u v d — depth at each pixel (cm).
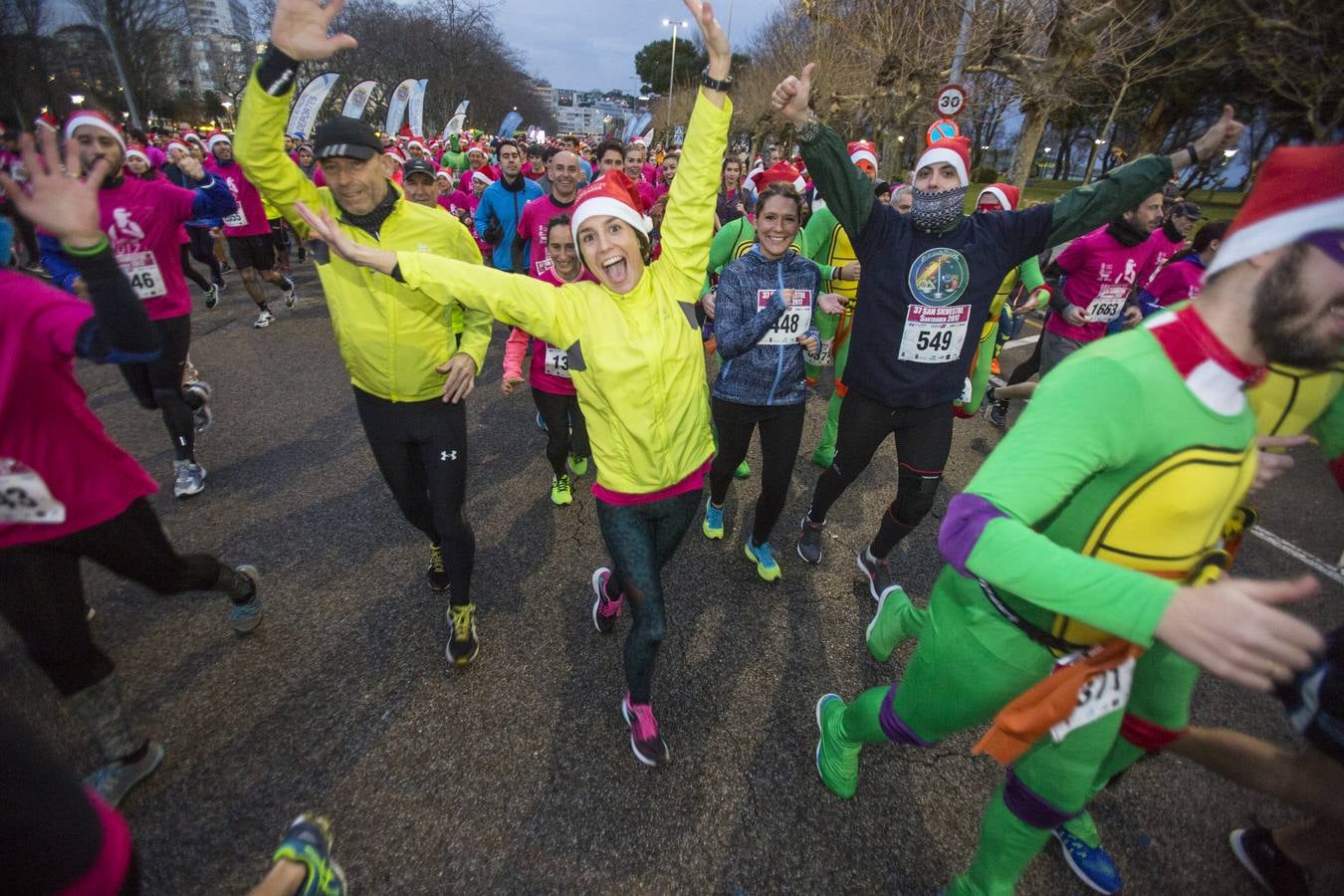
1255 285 93
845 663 266
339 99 3347
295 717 230
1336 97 1280
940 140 236
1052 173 4584
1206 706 258
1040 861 196
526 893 180
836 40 1627
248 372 575
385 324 217
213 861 184
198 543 328
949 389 255
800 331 270
